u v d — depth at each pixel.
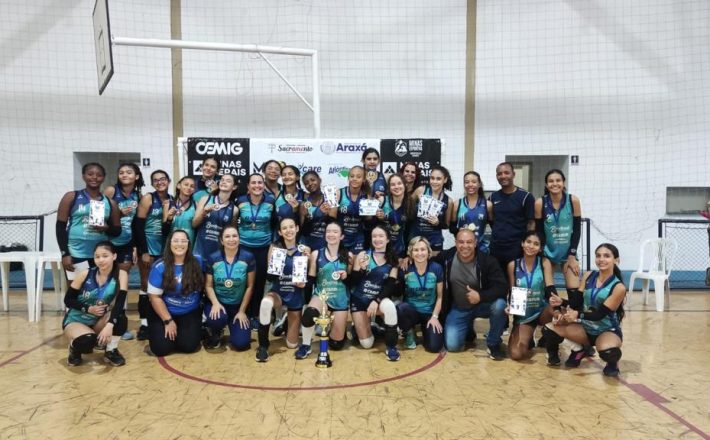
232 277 4.34
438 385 3.53
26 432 2.76
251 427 2.82
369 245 5.07
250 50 6.55
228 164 5.76
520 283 4.23
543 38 9.34
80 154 9.43
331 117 9.34
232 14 9.17
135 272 9.35
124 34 9.03
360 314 4.44
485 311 4.41
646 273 6.61
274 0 9.16
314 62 6.80
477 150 9.45
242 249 4.44
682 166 9.55
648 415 3.02
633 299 6.98
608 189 9.57
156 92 9.26
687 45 9.37
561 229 4.59
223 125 9.35
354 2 9.23
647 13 9.33
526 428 2.82
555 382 3.61
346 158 5.83
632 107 9.48
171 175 9.37
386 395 3.33
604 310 3.77
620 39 9.37
